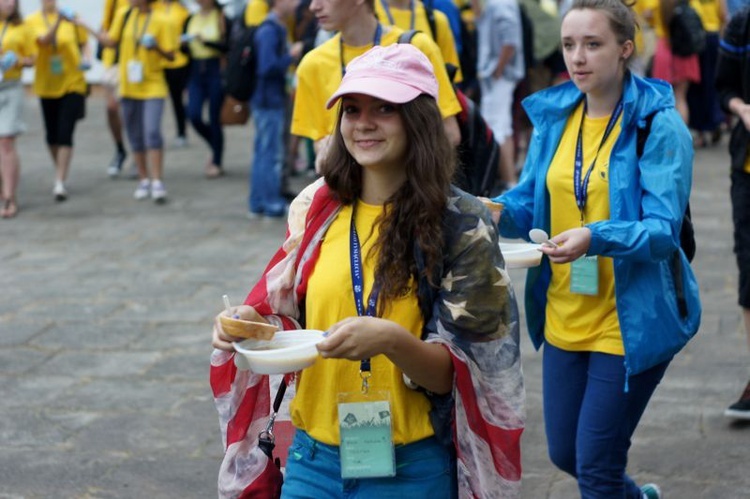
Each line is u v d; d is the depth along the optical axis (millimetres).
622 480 4609
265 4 12664
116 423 6910
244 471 3912
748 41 6277
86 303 9625
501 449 3447
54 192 14641
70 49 14117
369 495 3514
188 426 6848
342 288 3488
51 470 6242
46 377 7773
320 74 5977
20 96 13500
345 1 5773
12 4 13500
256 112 12664
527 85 14344
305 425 3609
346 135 3428
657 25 15680
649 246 4234
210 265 10867
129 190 15023
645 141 4469
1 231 12719
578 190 4609
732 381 7324
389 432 3451
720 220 12094
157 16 13727
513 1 13320
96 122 22172
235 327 3369
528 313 4902
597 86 4539
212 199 14195
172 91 18250
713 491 5777
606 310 4582
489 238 3338
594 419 4551
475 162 6059
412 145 3373
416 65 3402
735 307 8938
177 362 8031
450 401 3480
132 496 5906
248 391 3887
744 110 6230
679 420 6703
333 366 3506
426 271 3326
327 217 3568
